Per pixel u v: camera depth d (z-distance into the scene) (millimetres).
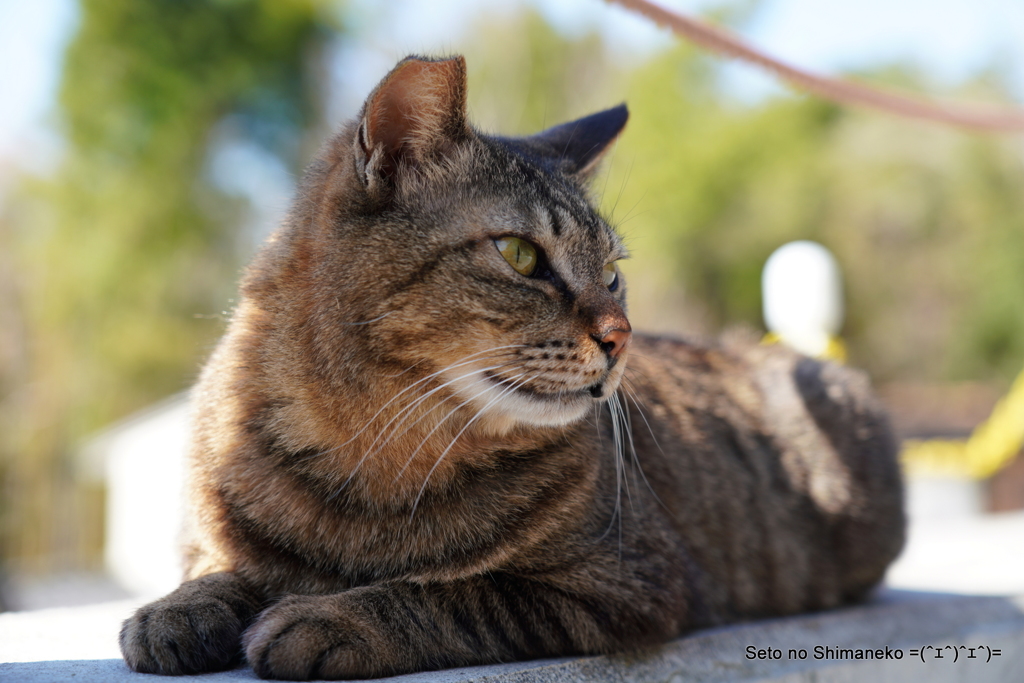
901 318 5457
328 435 777
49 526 4102
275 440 781
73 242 4590
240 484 781
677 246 4953
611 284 844
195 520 798
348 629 732
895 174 5309
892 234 5434
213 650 739
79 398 4426
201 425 806
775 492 944
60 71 4559
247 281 820
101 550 4070
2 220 4664
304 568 778
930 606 976
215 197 4832
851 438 987
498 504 781
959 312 5336
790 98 5258
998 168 5355
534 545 781
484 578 773
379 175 789
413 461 779
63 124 4566
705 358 986
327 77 5051
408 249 779
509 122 4633
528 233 794
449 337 776
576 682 759
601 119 920
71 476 4254
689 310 5145
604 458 826
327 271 785
